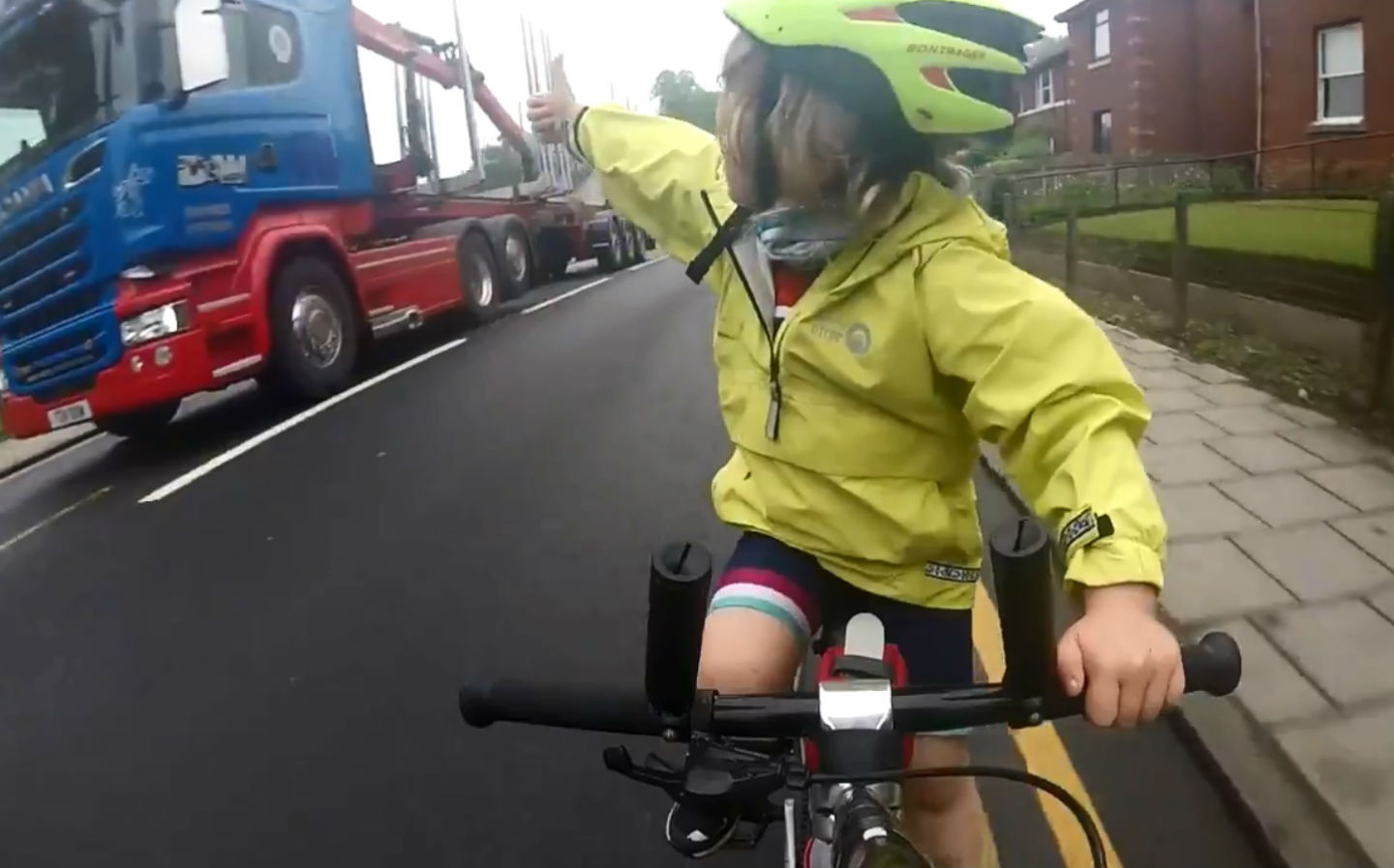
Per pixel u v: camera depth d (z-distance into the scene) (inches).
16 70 328.5
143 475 307.3
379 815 131.3
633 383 377.7
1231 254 328.8
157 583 215.0
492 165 591.5
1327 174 702.5
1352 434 240.2
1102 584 53.4
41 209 323.9
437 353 478.0
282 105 383.9
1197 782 129.6
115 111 319.9
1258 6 771.4
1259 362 304.5
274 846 126.3
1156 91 996.6
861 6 62.8
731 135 68.0
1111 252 451.5
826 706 56.2
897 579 75.6
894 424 72.1
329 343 398.3
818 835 54.8
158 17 325.1
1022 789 130.6
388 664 170.7
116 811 135.4
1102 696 50.4
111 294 320.8
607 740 146.1
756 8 63.6
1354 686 139.3
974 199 70.6
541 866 120.8
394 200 476.4
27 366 335.3
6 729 158.6
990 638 168.4
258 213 368.5
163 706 162.1
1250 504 204.4
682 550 51.0
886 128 64.1
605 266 936.3
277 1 385.7
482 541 223.1
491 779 137.8
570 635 177.2
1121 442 58.6
